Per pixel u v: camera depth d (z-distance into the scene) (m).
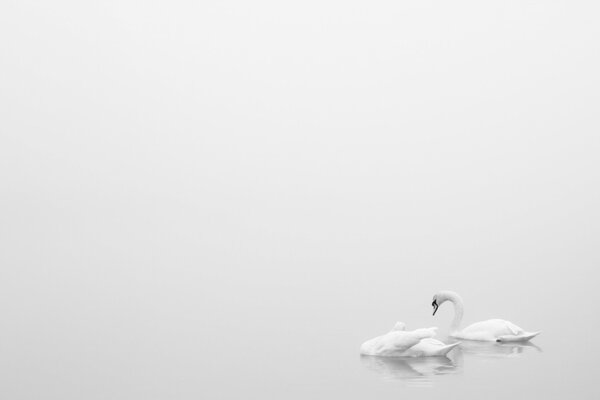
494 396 17.80
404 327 22.56
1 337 25.83
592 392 18.09
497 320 24.08
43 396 18.83
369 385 18.88
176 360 22.42
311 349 23.53
